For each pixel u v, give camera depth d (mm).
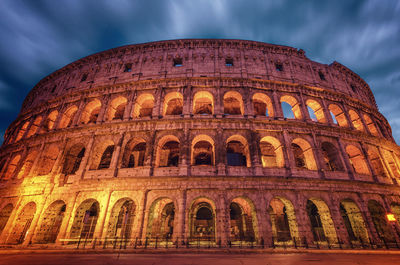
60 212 29625
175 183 25016
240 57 35656
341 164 29438
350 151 33281
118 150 28234
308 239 23031
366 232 25703
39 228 25797
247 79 32531
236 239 31297
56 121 34375
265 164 35406
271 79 34062
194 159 36781
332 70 39938
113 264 14086
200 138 29609
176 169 26078
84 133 30781
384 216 28578
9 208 31188
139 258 16438
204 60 35031
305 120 31016
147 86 33094
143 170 26438
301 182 25922
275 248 20797
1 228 29406
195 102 36094
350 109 36750
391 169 35000
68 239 22500
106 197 25250
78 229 25812
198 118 28719
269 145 36469
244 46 36906
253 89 32719
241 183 25062
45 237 26141
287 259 16047
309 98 34125
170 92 32250
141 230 22984
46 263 14633
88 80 37812
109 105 33031
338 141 31062
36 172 30250
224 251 19562
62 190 27375
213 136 28297
